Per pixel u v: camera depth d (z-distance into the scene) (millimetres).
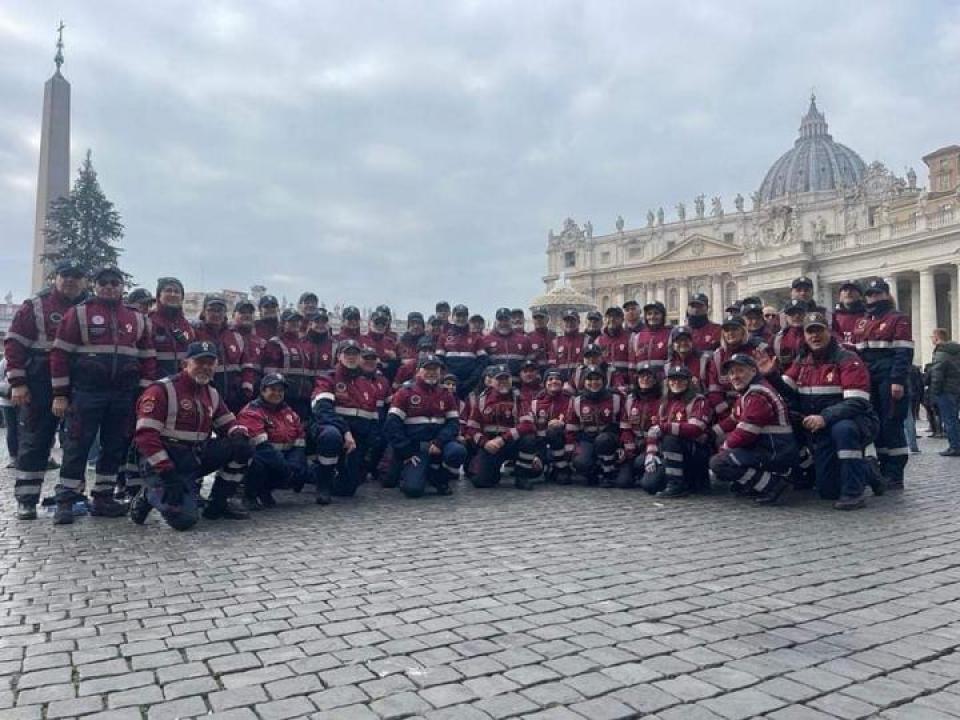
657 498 9734
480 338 14367
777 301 71688
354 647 4332
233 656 4203
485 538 7305
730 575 5832
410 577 5852
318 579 5805
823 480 9062
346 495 10047
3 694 3725
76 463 8203
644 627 4633
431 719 3432
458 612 4961
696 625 4668
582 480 11609
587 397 11148
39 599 5297
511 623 4730
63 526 8000
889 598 5195
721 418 9922
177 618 4875
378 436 10688
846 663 4051
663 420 9945
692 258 96562
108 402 8352
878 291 10164
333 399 10031
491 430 10938
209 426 8203
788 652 4211
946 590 5363
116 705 3600
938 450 15648
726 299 93562
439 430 10250
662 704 3572
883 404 10055
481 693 3701
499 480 11555
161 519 8414
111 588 5578
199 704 3605
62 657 4199
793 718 3436
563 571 5996
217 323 10578
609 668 3996
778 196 112375
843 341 10633
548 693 3693
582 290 109875
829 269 63438
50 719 3459
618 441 10922
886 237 56875
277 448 9258
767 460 8922
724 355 9945
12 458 13016
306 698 3660
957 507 8656
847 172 119375
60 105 32406
